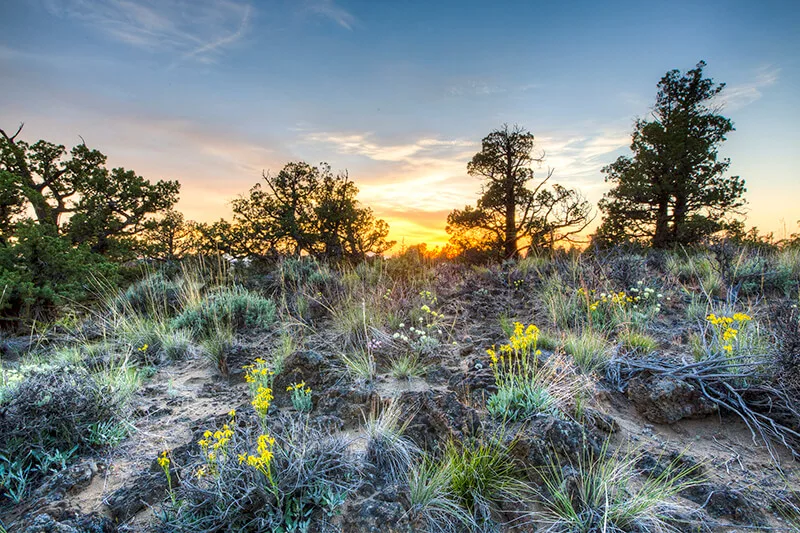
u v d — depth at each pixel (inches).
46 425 129.0
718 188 783.7
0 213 604.4
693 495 107.3
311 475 106.1
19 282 350.3
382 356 201.5
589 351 177.3
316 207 765.9
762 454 122.2
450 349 208.1
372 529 97.1
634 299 244.5
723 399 142.9
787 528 96.7
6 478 113.3
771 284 255.8
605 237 788.6
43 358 226.4
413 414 136.7
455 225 913.5
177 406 165.2
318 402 157.5
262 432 132.4
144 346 212.5
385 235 808.3
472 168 967.0
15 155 700.0
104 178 734.5
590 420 132.8
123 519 105.3
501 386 147.3
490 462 114.0
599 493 102.3
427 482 112.3
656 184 800.3
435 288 323.0
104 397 149.1
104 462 126.6
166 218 770.8
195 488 104.3
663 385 142.8
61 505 105.6
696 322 217.2
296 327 262.1
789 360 136.6
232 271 410.9
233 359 209.2
